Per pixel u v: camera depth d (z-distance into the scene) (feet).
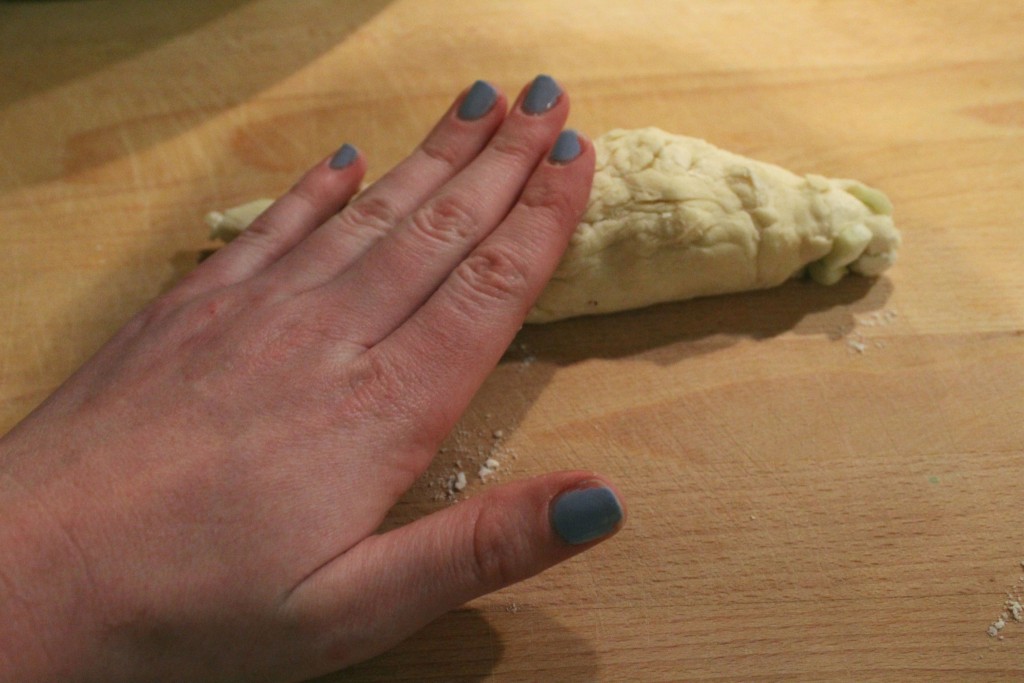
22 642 0.74
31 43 1.38
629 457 0.97
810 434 0.97
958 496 0.94
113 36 1.40
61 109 1.27
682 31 1.37
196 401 0.82
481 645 0.88
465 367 0.86
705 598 0.90
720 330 1.04
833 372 1.01
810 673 0.87
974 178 1.14
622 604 0.89
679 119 1.22
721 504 0.94
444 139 1.02
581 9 1.42
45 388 1.02
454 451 0.97
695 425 0.98
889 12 1.38
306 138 1.22
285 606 0.76
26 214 1.15
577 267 0.99
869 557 0.91
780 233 1.00
